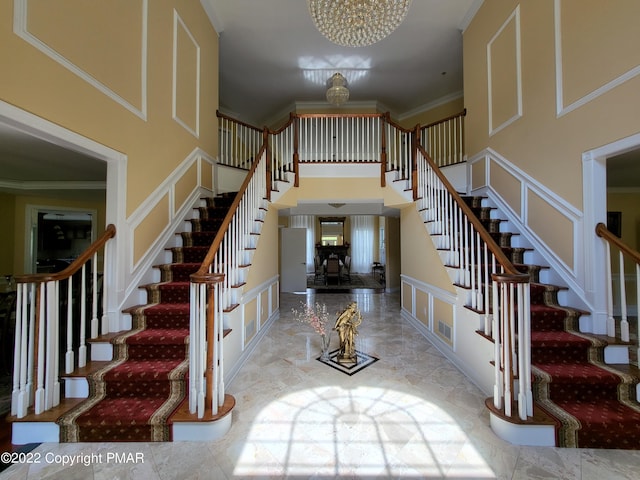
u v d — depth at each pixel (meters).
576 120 2.52
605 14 2.25
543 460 1.60
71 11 1.97
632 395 1.92
